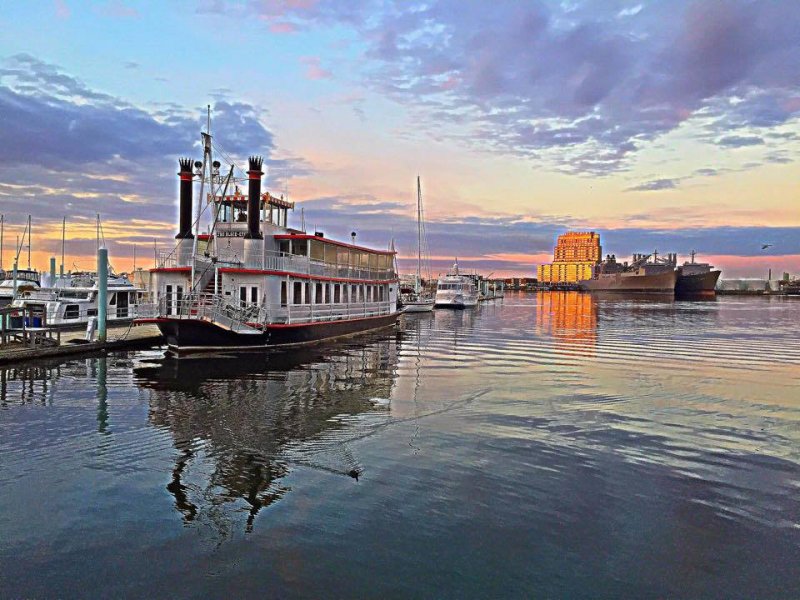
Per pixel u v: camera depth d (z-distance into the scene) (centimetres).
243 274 3456
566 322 7250
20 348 2942
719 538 1009
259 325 3359
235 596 815
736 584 869
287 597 813
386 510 1098
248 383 2409
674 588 854
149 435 1580
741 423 1831
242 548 945
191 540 970
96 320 3959
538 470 1340
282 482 1232
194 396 2120
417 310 9544
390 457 1413
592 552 952
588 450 1505
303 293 3847
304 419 1792
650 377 2759
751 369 3064
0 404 1953
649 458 1447
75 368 2714
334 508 1102
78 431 1617
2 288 5159
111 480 1234
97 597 809
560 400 2169
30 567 882
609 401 2161
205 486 1206
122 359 3003
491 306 12825
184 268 3562
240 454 1417
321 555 927
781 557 947
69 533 991
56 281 5750
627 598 827
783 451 1523
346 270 4616
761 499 1184
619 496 1188
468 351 3862
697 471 1352
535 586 849
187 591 826
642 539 1000
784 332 5641
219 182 3684
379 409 1959
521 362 3306
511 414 1916
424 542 975
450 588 841
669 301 17012
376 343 4256
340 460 1382
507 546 966
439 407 2009
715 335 5281
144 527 1015
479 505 1129
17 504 1105
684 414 1953
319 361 3119
